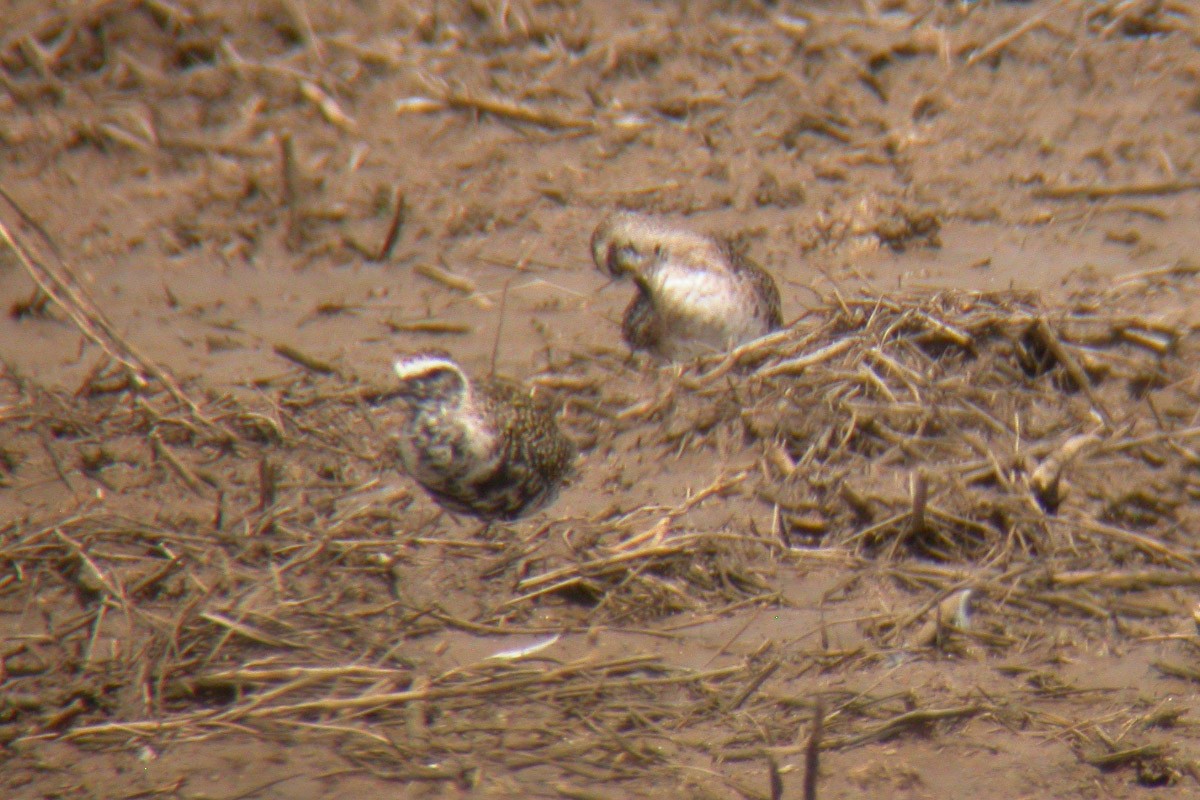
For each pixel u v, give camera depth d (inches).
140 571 436.1
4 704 384.8
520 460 454.6
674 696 389.1
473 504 461.4
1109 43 741.3
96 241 644.1
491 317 601.0
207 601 416.8
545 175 690.8
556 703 386.0
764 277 561.0
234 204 670.5
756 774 361.4
